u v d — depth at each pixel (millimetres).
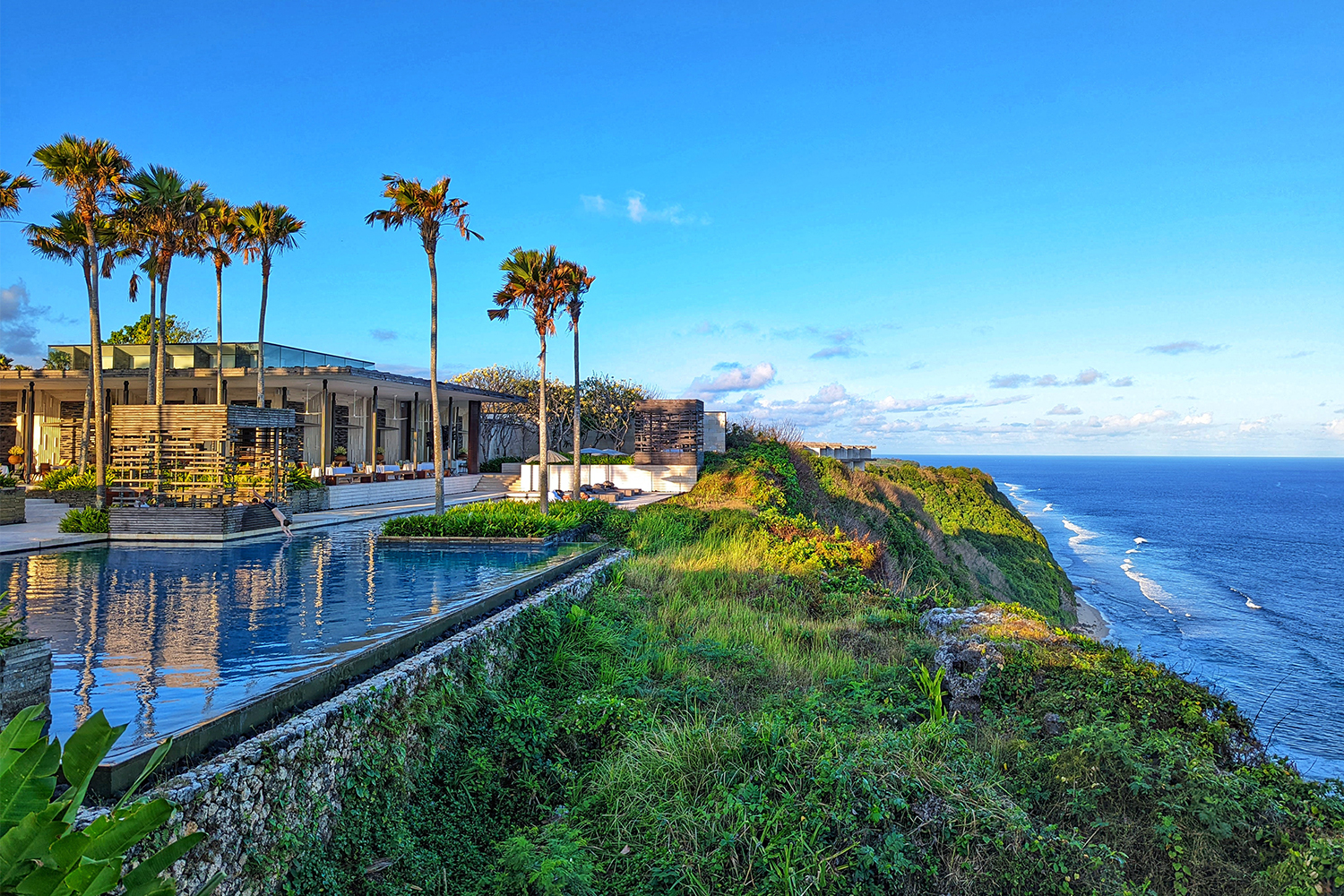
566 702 8492
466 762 6840
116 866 1866
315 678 6039
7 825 1938
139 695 5629
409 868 5383
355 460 31391
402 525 16469
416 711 6555
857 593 15727
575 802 6738
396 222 20016
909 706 8750
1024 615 11055
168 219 22359
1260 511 124312
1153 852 5953
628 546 18094
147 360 30453
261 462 19672
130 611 9008
